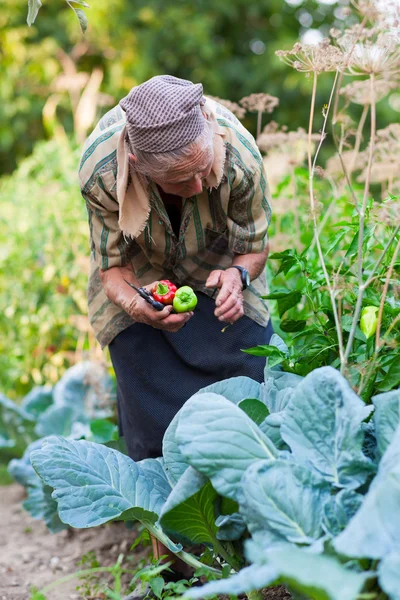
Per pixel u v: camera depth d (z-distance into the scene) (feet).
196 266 9.44
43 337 19.02
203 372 9.53
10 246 19.83
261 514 6.62
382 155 11.93
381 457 7.18
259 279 9.90
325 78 30.58
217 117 8.63
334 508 6.72
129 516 8.07
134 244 9.33
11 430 16.46
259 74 33.04
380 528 5.89
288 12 35.37
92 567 11.74
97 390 14.20
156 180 7.95
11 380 19.75
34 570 12.10
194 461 7.05
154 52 33.06
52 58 33.04
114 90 31.68
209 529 7.74
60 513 7.86
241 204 8.89
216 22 34.71
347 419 7.09
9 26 33.65
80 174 8.73
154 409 9.48
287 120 32.19
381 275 8.25
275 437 7.63
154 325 8.73
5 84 33.09
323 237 12.72
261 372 9.58
